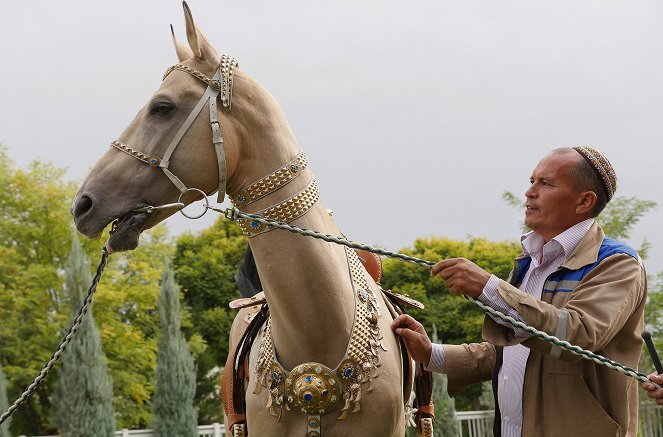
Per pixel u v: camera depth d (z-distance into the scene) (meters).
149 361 20.23
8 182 19.47
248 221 3.38
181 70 3.46
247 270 5.01
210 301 22.88
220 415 20.91
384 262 21.89
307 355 3.40
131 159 3.38
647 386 2.90
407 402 3.85
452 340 21.66
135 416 19.53
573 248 3.31
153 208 3.35
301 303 3.32
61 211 19.58
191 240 23.78
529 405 3.27
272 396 3.45
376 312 3.60
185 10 3.39
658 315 15.58
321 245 3.37
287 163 3.41
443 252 21.97
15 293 18.55
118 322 19.28
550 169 3.36
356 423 3.41
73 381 15.16
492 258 21.89
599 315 3.09
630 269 3.19
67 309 18.48
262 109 3.44
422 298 21.23
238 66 3.52
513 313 3.07
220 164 3.37
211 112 3.38
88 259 18.05
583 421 3.16
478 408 21.19
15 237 19.50
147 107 3.44
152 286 19.88
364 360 3.43
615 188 3.40
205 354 21.27
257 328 3.84
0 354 18.59
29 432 19.86
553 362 3.23
